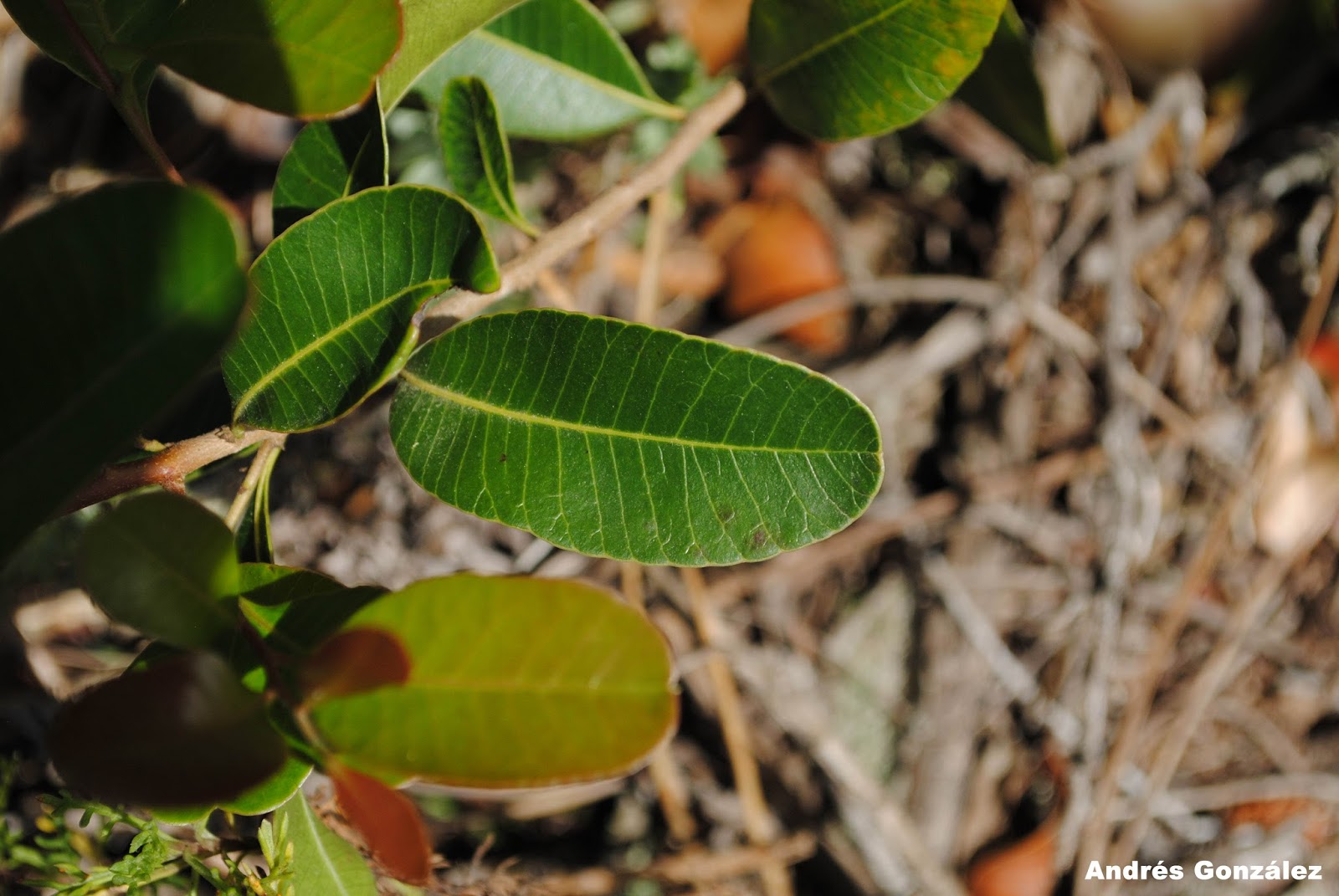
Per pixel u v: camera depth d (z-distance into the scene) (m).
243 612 0.20
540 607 0.19
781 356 0.43
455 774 0.19
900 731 0.41
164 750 0.18
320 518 0.37
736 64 0.40
